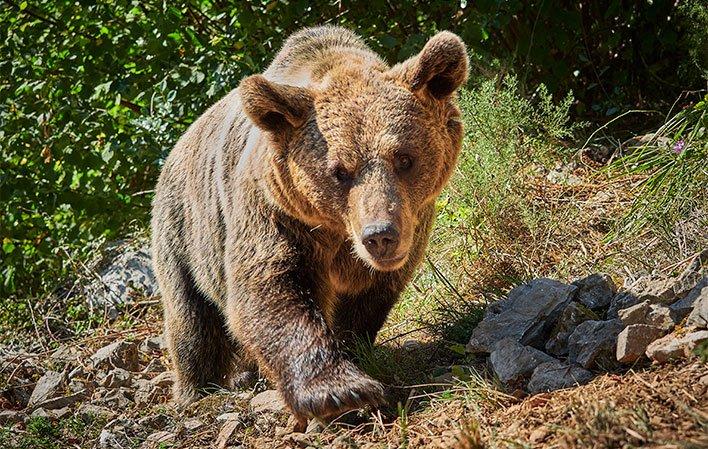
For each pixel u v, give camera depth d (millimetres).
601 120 8727
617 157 8000
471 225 7180
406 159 5043
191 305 6516
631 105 8805
